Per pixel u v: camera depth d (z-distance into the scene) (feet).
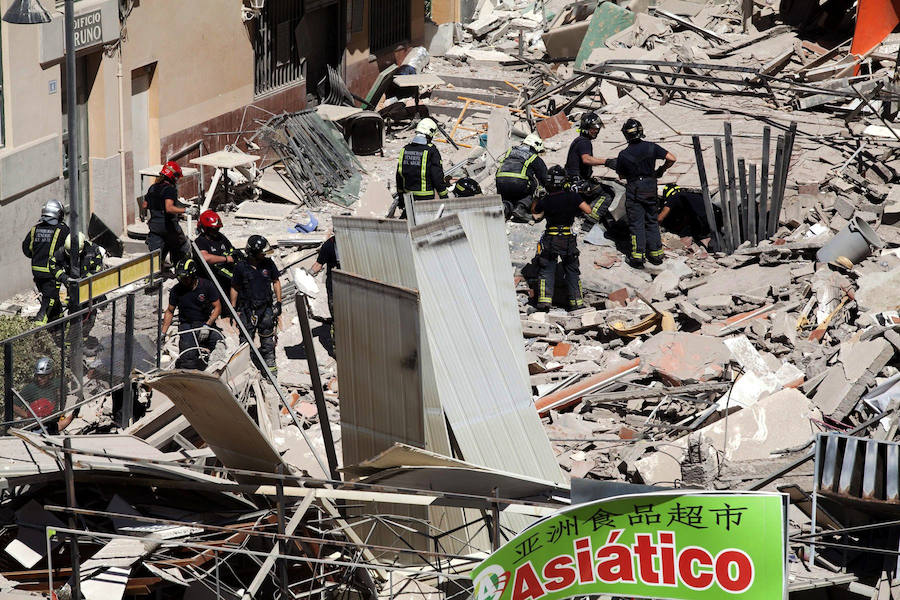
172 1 176.96
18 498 80.89
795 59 218.59
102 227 166.61
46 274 123.44
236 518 79.46
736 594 64.69
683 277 142.10
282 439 103.96
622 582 67.41
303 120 202.08
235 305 120.78
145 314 107.14
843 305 126.93
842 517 83.25
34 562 76.18
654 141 183.83
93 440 85.25
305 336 87.71
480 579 71.20
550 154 186.91
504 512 81.41
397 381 81.15
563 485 77.51
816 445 81.82
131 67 169.48
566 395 111.86
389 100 233.76
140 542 72.74
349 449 86.74
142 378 103.96
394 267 86.02
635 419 107.76
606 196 158.92
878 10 198.70
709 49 228.22
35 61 151.23
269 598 81.97
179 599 80.89
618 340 125.59
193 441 103.35
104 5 161.07
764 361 113.39
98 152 167.43
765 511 64.18
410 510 84.28
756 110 196.03
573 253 134.21
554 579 69.05
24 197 152.05
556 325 130.00
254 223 175.83
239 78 199.21
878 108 188.03
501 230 97.04
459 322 85.61
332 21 233.76
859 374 104.06
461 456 82.99
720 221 154.20
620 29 240.53
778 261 140.56
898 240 144.66
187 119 186.29
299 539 73.51
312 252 159.53
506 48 274.36
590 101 213.87
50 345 95.50
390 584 78.95
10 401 92.22
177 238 149.89
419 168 151.64
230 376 107.14
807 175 163.63
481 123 222.89
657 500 66.54
